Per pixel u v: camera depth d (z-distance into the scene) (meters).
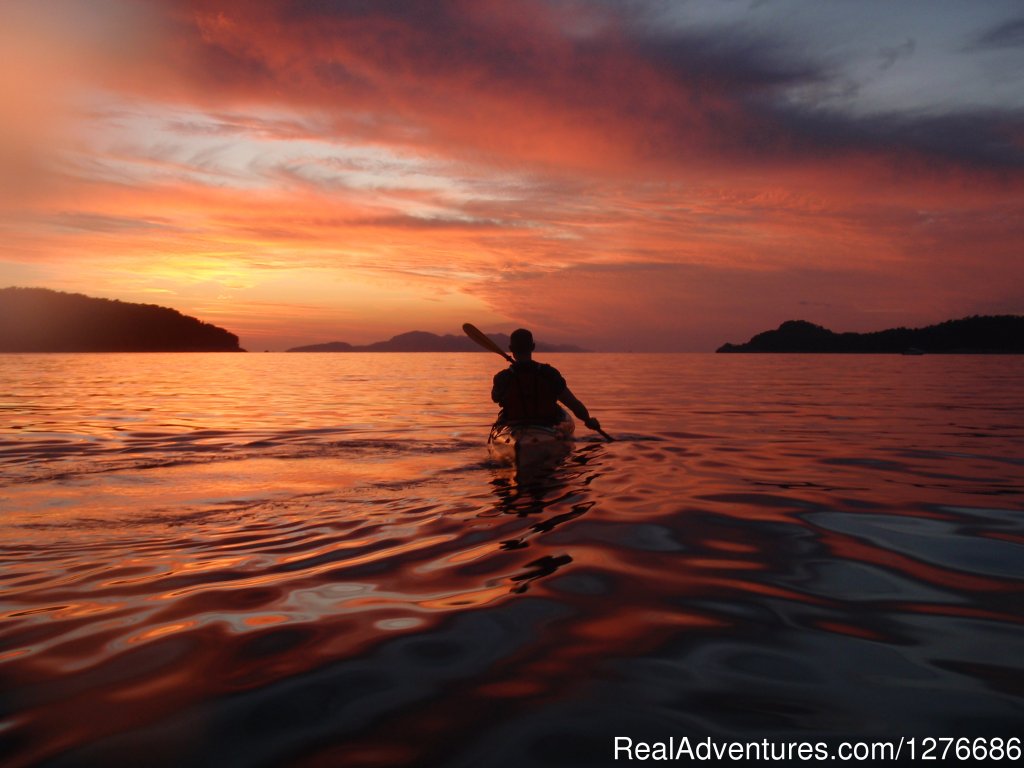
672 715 1.38
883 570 2.35
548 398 5.05
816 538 2.76
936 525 2.97
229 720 1.35
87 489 3.81
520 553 2.54
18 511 3.24
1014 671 1.58
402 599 2.04
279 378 22.44
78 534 2.80
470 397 12.97
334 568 2.34
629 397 12.05
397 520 3.05
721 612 1.96
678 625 1.85
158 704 1.41
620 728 1.33
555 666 1.60
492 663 1.61
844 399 11.48
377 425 7.68
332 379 21.80
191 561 2.42
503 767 1.20
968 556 2.52
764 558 2.49
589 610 1.96
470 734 1.30
